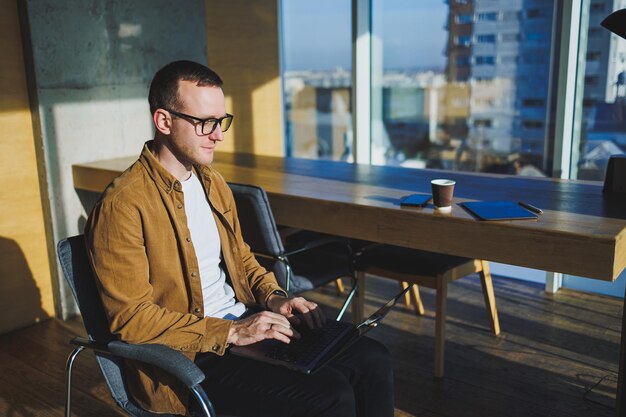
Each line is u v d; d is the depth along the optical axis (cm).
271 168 299
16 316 310
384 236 216
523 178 262
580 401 231
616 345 273
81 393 249
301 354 159
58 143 307
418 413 227
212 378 164
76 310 326
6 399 246
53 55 298
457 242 199
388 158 381
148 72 340
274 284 187
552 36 304
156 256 162
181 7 350
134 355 146
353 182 261
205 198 178
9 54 290
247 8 389
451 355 269
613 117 298
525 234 185
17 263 308
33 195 309
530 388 241
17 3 289
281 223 245
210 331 156
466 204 211
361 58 366
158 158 168
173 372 139
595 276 175
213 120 164
